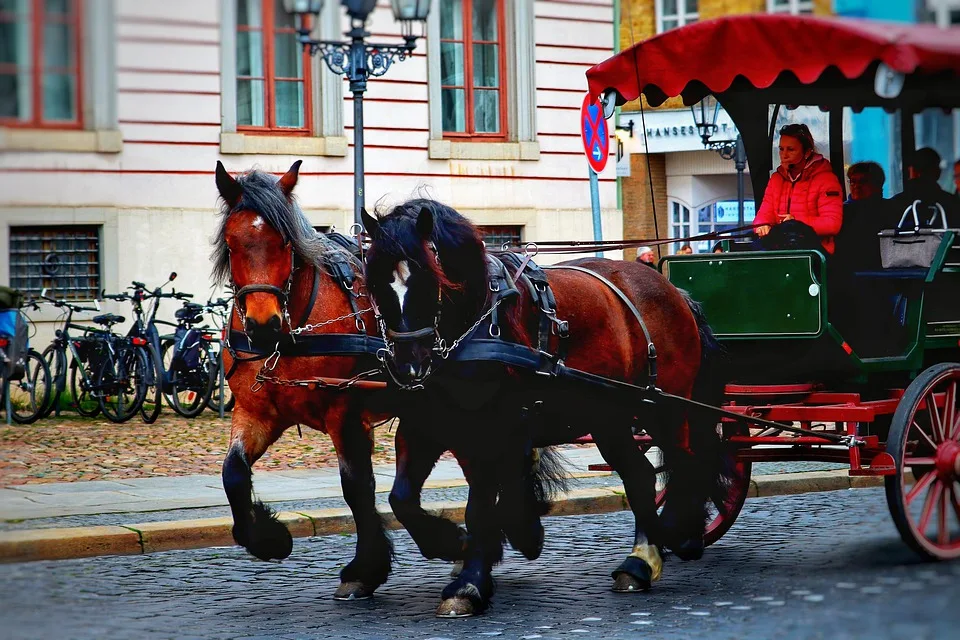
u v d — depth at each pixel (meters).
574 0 19.98
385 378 8.63
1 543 9.59
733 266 9.50
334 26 18.36
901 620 7.36
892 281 9.52
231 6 17.73
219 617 8.06
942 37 8.60
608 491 12.13
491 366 7.97
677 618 7.77
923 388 9.05
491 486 8.19
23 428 15.98
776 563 9.16
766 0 9.24
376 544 8.63
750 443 9.30
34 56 9.48
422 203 7.96
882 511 9.08
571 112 20.27
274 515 8.73
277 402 8.66
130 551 10.06
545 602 8.35
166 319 17.72
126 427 16.11
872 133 9.70
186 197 17.45
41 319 17.25
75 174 16.55
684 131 11.17
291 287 8.68
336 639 7.52
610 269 9.23
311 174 18.53
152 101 16.89
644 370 9.09
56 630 7.71
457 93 19.83
